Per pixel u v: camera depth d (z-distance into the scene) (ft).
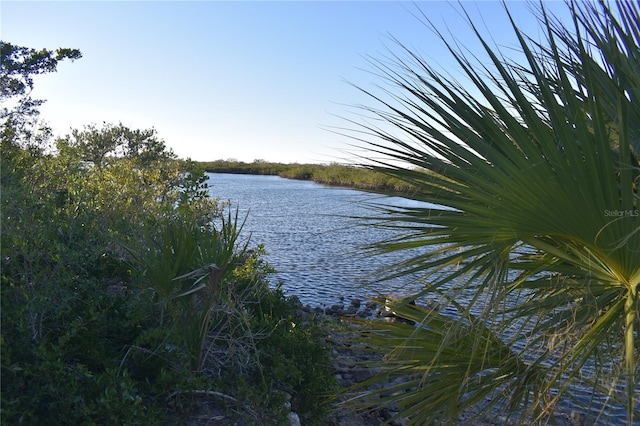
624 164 7.09
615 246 7.38
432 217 8.11
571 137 7.27
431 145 8.46
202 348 14.29
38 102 26.84
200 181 27.66
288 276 42.78
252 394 13.25
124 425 10.71
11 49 27.78
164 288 13.76
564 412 16.38
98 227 16.51
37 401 10.54
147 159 47.09
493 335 9.87
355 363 11.52
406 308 10.52
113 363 12.59
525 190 7.51
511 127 7.63
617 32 8.29
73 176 21.56
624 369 7.93
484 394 9.99
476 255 8.05
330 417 16.25
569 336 8.27
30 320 12.00
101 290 14.92
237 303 15.80
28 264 13.25
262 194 143.33
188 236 14.14
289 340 16.53
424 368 10.05
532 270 8.54
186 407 13.12
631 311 7.19
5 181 14.73
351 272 44.57
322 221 85.46
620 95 7.14
